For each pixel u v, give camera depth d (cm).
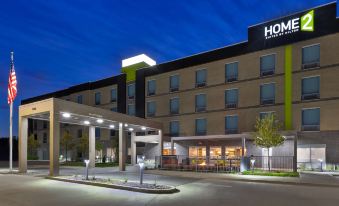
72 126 6175
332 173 2733
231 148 3981
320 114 3325
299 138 3416
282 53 3669
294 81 3547
